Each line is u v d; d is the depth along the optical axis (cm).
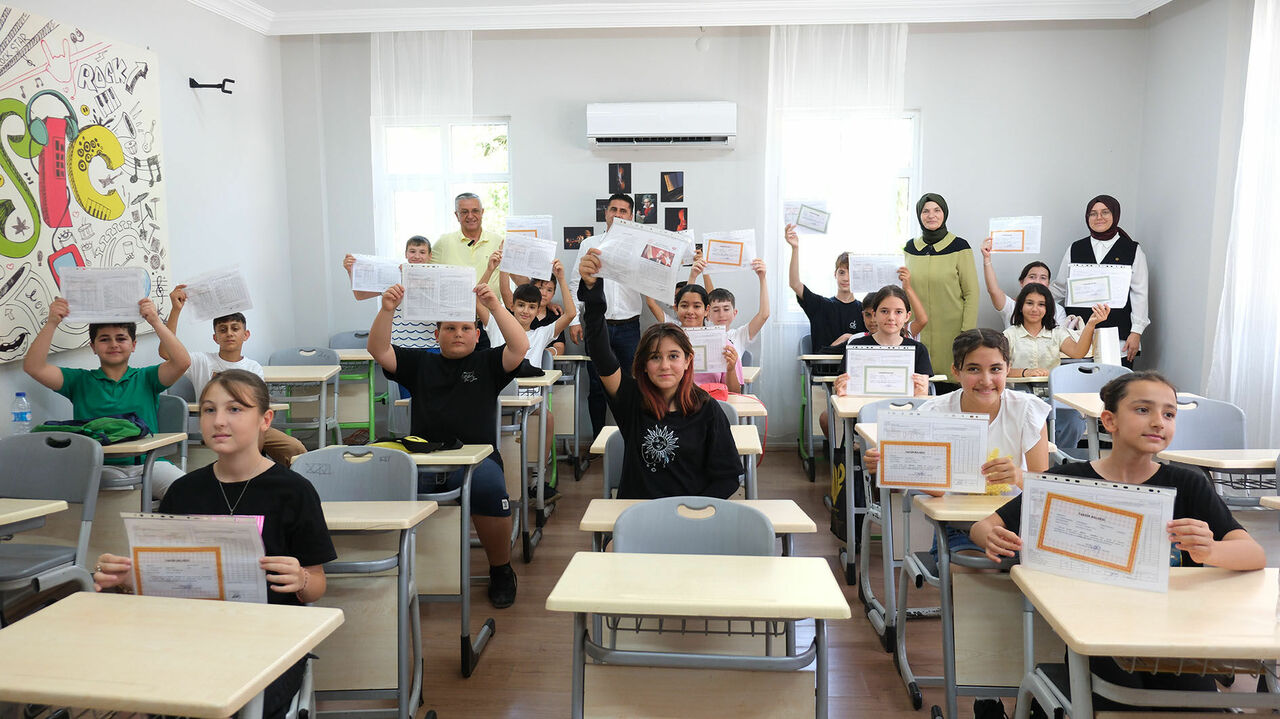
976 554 211
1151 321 544
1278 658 124
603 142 571
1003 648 206
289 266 592
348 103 581
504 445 374
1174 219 518
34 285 356
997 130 568
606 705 159
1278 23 414
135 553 150
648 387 250
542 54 576
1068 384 381
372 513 215
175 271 464
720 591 150
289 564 151
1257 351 425
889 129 557
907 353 358
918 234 581
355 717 221
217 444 176
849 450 331
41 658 123
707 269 489
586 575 159
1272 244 416
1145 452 175
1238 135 463
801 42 555
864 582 316
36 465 245
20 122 347
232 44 521
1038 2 533
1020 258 572
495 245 548
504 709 239
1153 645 125
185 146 473
